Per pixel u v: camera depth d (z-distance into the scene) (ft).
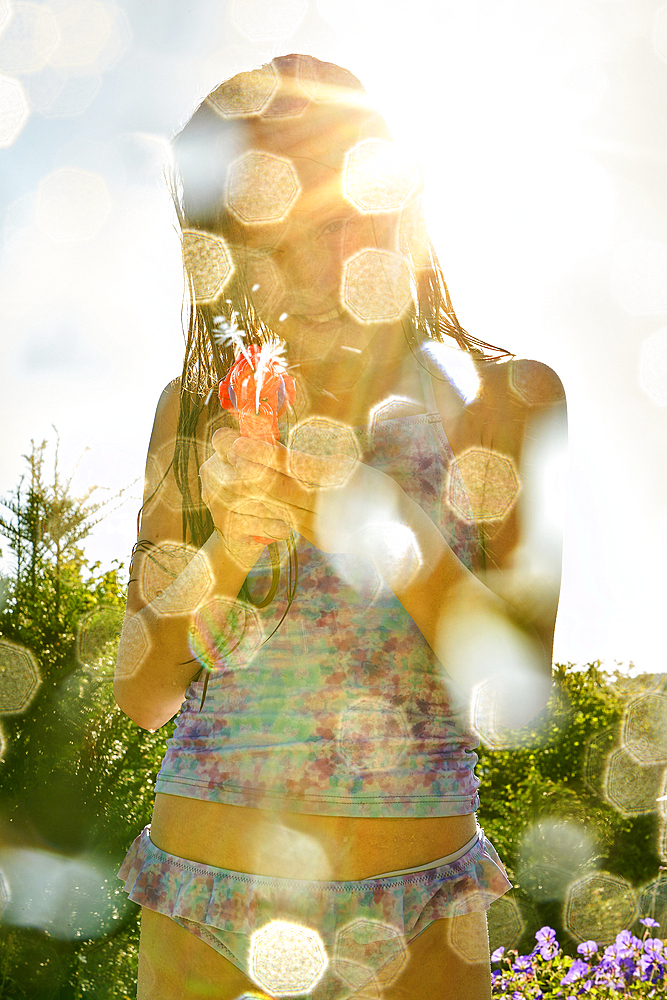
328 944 3.45
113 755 15.51
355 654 3.72
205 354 4.53
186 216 4.51
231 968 3.58
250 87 4.27
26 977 13.91
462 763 3.89
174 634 3.84
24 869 14.34
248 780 3.69
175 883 3.73
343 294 4.19
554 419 4.12
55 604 16.52
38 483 17.67
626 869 21.54
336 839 3.56
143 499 4.74
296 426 4.15
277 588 3.83
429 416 4.06
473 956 3.63
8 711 15.31
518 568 3.94
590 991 11.87
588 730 25.46
